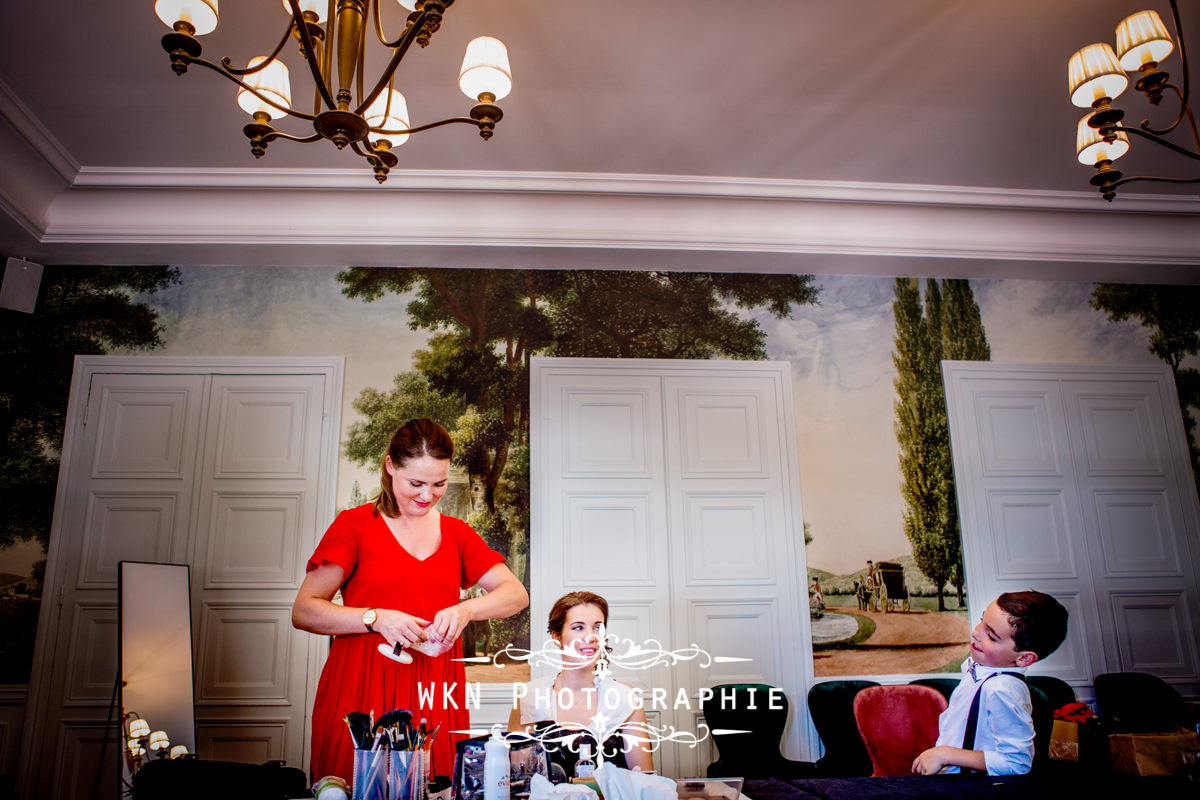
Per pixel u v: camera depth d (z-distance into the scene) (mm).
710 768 3631
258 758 3785
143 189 4055
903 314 4656
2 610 3891
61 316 4273
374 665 2037
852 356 4566
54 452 4094
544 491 4191
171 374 4246
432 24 1910
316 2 2143
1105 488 4531
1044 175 4164
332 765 1950
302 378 4266
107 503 4055
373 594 2135
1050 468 4520
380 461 4176
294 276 4418
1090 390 4668
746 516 4293
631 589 4125
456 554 2338
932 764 2088
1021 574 4340
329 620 1967
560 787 1574
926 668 4148
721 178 4164
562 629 2555
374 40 3080
